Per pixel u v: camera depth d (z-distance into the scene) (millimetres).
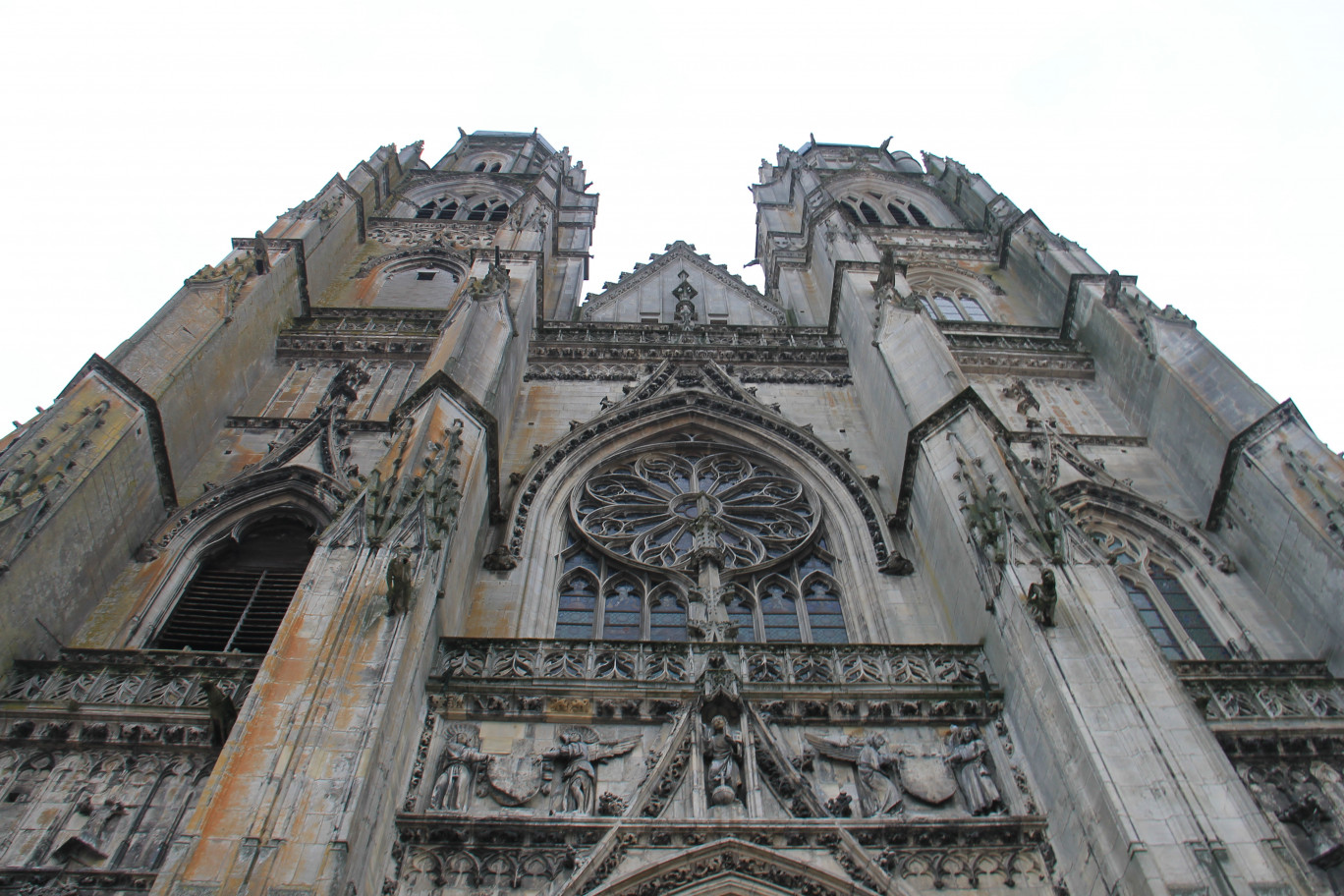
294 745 15812
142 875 17094
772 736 19516
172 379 29344
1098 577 20578
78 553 24141
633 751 19391
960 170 62812
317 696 16734
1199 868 14891
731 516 30438
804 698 20500
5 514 21969
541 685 20203
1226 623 26578
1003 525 21688
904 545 27875
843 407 35656
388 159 60281
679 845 17203
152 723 20078
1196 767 16422
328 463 30234
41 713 20031
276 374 36844
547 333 40000
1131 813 15758
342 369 37031
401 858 16734
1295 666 23531
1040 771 18422
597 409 35031
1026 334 41719
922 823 17734
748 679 21062
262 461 30359
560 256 53344
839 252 44969
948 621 24578
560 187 62000
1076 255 45062
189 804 18688
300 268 41219
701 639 23672
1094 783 16500
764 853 17062
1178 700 17641
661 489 31641
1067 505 30281
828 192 59094
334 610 18469
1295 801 19469
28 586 22234
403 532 20609
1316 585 25156
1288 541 26375
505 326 32562
